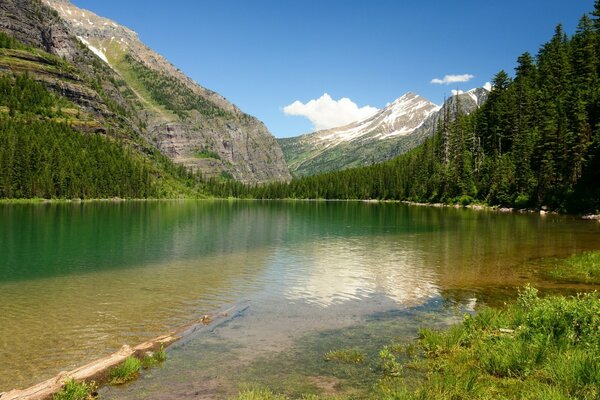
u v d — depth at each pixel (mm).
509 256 34625
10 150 145125
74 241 47062
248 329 17281
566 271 27781
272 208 144750
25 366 13820
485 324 15859
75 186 160500
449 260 33875
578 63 112625
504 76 141875
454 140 143875
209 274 29266
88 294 23422
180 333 16703
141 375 12625
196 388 11703
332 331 16953
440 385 10875
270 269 31156
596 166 78750
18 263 33344
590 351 11414
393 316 19047
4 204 128875
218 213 109062
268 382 12008
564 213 81250
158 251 40219
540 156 91938
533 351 12062
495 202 108625
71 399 10867
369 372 12586
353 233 57156
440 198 138000
